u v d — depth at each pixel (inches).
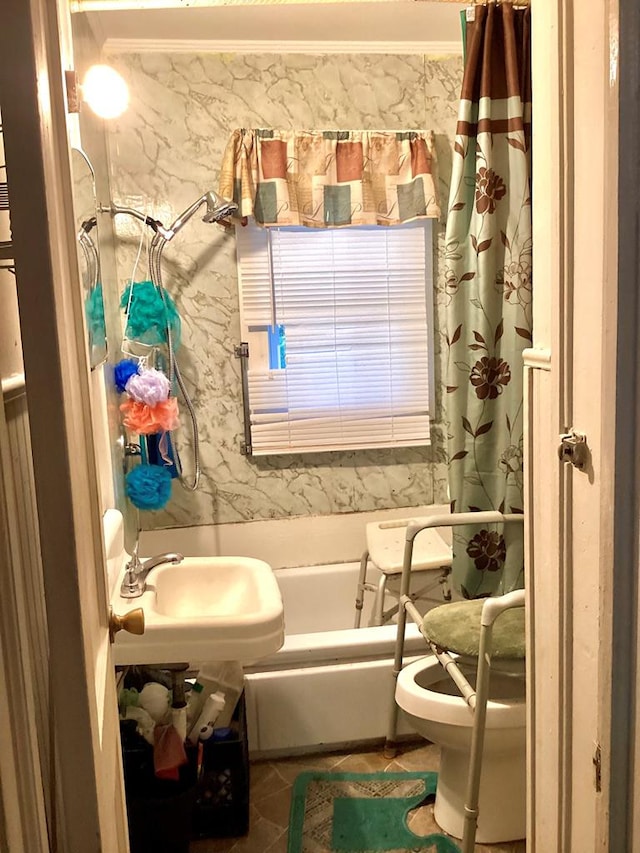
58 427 31.6
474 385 91.9
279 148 108.0
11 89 29.2
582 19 40.8
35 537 45.3
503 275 91.0
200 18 100.3
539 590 53.4
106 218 99.8
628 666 39.6
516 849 74.5
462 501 93.5
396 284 118.8
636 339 36.7
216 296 114.9
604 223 37.4
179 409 115.2
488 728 69.8
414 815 79.7
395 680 86.7
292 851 74.3
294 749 89.7
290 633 118.4
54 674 33.3
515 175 88.7
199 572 80.1
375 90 113.8
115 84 84.4
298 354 117.7
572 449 43.8
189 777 71.6
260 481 119.6
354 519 121.1
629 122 35.3
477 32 87.2
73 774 34.0
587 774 45.8
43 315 30.8
